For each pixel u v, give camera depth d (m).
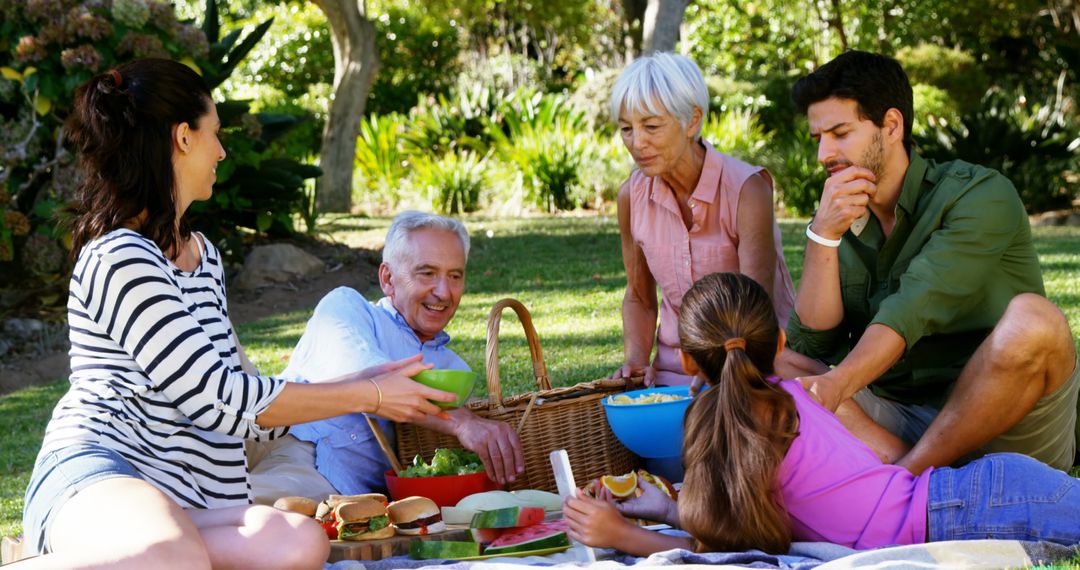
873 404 3.19
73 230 2.57
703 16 20.67
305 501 2.86
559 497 3.12
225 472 2.60
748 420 2.49
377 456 3.43
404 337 3.52
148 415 2.49
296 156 15.99
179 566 2.12
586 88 16.64
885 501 2.54
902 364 3.25
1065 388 2.96
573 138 14.27
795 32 19.83
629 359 3.91
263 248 9.34
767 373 2.65
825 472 2.55
